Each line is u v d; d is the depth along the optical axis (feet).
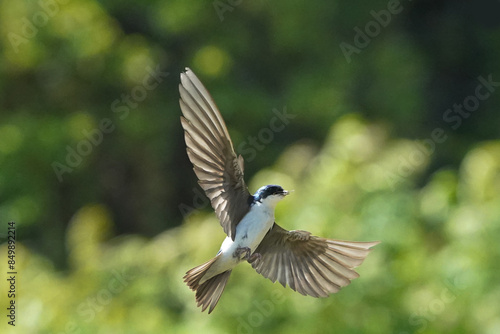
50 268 37.47
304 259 19.83
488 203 29.96
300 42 58.75
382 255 29.68
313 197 31.78
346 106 57.00
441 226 31.22
